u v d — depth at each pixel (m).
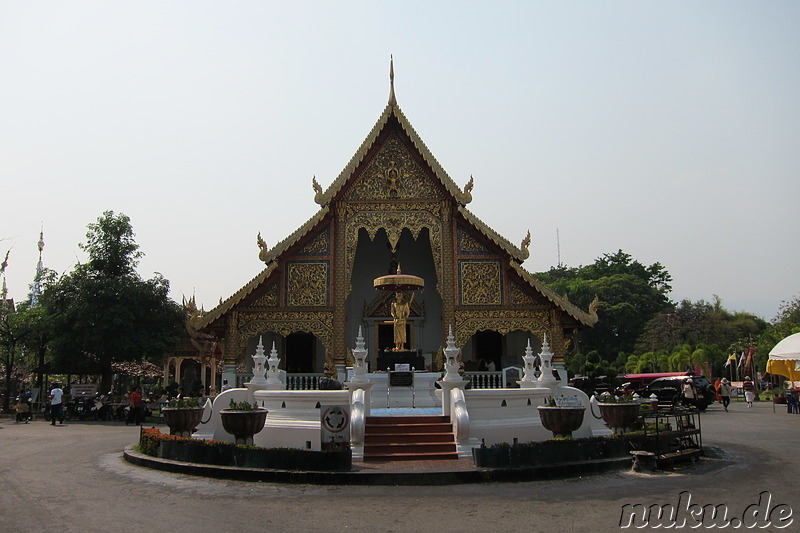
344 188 25.14
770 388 57.31
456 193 24.62
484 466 12.32
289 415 16.31
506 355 27.98
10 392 39.75
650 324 77.00
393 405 20.80
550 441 12.91
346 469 12.20
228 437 17.25
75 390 32.41
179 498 10.63
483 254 24.80
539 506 9.88
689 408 15.95
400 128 25.53
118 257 36.41
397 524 8.82
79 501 10.38
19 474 13.19
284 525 8.77
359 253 29.47
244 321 24.17
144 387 52.47
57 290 35.03
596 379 35.28
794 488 11.15
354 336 28.72
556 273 102.19
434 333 28.52
